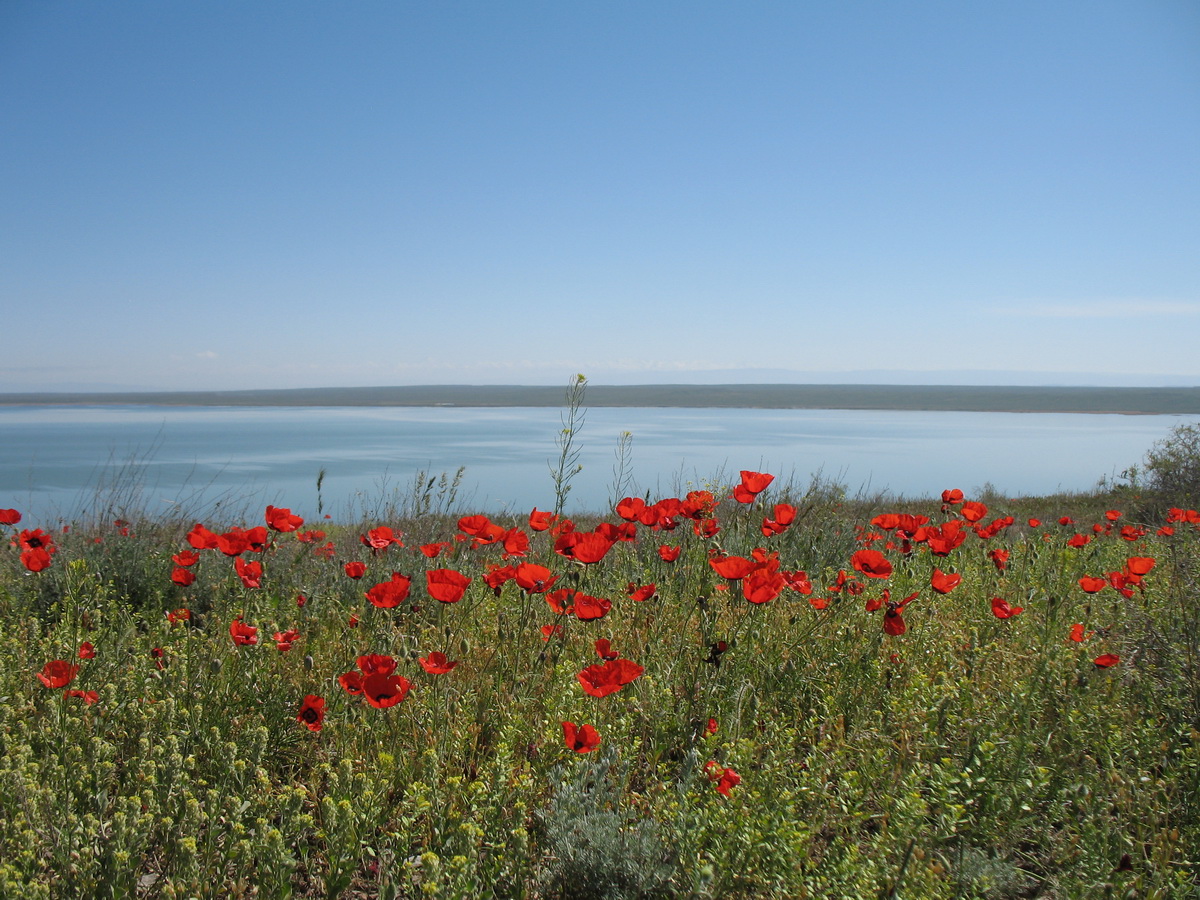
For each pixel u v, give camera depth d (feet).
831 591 13.64
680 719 9.80
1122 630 13.34
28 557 12.89
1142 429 421.18
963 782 8.16
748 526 17.30
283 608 14.44
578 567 13.75
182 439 276.82
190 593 17.63
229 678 10.24
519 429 362.94
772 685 10.81
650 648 11.43
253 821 7.32
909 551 15.30
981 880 6.94
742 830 6.95
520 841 6.63
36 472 131.44
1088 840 7.41
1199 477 47.47
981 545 19.12
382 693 7.89
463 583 9.59
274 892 6.24
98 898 6.03
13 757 7.34
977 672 11.24
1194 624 11.57
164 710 8.66
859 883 6.58
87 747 8.14
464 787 7.84
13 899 5.41
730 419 532.73
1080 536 18.02
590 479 124.98
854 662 11.30
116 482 27.66
